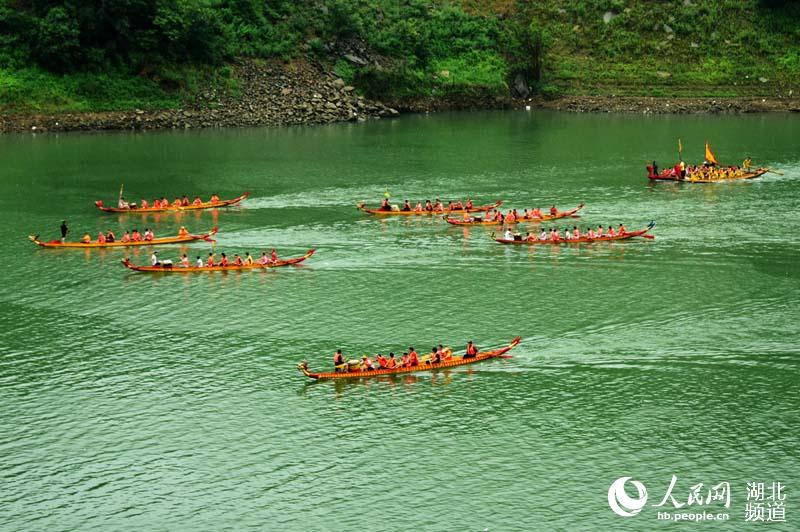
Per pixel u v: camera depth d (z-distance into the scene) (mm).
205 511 55625
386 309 83750
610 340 76500
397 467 59688
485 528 53812
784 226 108750
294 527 54188
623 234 104250
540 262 96188
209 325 80750
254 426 64438
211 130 177000
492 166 146750
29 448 61656
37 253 100500
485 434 63156
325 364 73188
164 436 63188
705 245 101188
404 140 169625
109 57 181625
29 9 180875
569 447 61438
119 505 56156
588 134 176500
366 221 113188
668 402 66688
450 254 99312
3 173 137125
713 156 151750
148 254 100375
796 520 54031
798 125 183500
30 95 173375
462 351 75000
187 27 183625
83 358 74375
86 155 150750
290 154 154875
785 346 74812
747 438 62062
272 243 104188
